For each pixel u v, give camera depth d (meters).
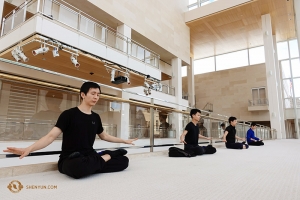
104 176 2.02
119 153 2.35
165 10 15.71
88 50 8.09
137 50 11.00
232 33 19.42
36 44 6.71
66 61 8.23
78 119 2.14
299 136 20.38
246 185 1.67
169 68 16.58
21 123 5.54
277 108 15.84
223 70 24.31
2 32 7.91
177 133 5.54
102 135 2.52
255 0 14.75
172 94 16.25
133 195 1.38
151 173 2.18
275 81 15.94
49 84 3.13
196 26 18.19
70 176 1.99
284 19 17.30
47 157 3.72
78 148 2.11
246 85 22.72
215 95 24.36
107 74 10.03
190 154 3.76
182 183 1.73
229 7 15.73
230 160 3.29
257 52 22.69
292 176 2.04
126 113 4.48
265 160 3.29
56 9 7.26
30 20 6.68
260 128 12.57
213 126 7.12
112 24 12.23
